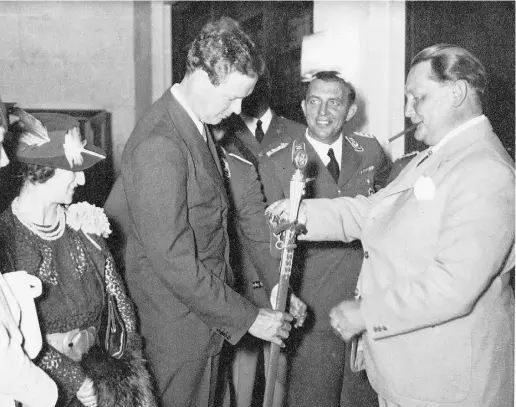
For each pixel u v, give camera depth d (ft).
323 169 10.02
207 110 6.80
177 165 6.61
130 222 7.25
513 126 12.20
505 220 6.10
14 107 6.29
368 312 6.65
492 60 12.29
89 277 6.54
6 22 18.12
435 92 6.63
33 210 6.28
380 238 6.88
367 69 13.55
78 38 18.61
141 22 19.29
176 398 7.16
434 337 6.51
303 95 14.84
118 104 19.06
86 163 6.35
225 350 8.48
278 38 16.53
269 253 8.39
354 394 9.90
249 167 8.65
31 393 5.52
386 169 10.75
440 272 6.17
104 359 6.40
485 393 6.47
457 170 6.40
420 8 13.03
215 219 7.13
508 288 6.75
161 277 6.70
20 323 5.69
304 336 9.68
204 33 6.66
